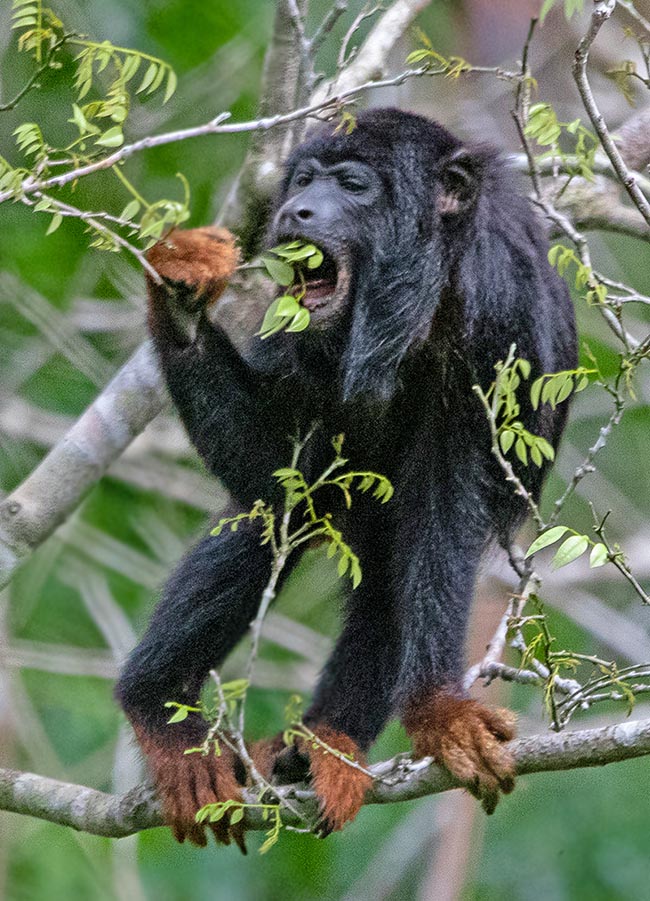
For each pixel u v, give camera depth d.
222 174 14.60
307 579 15.07
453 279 9.58
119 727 14.41
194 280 9.02
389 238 9.60
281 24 10.17
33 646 14.79
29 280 14.70
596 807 16.06
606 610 15.64
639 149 11.77
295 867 15.64
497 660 8.90
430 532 9.51
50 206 7.92
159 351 9.30
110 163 7.66
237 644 10.34
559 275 9.29
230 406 9.45
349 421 9.84
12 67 13.84
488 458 9.48
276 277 8.40
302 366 9.75
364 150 9.64
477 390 8.13
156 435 15.46
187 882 15.38
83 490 10.91
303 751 9.25
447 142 9.78
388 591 10.44
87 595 14.76
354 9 14.59
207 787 9.29
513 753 8.39
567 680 8.45
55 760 14.02
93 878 13.82
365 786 8.91
